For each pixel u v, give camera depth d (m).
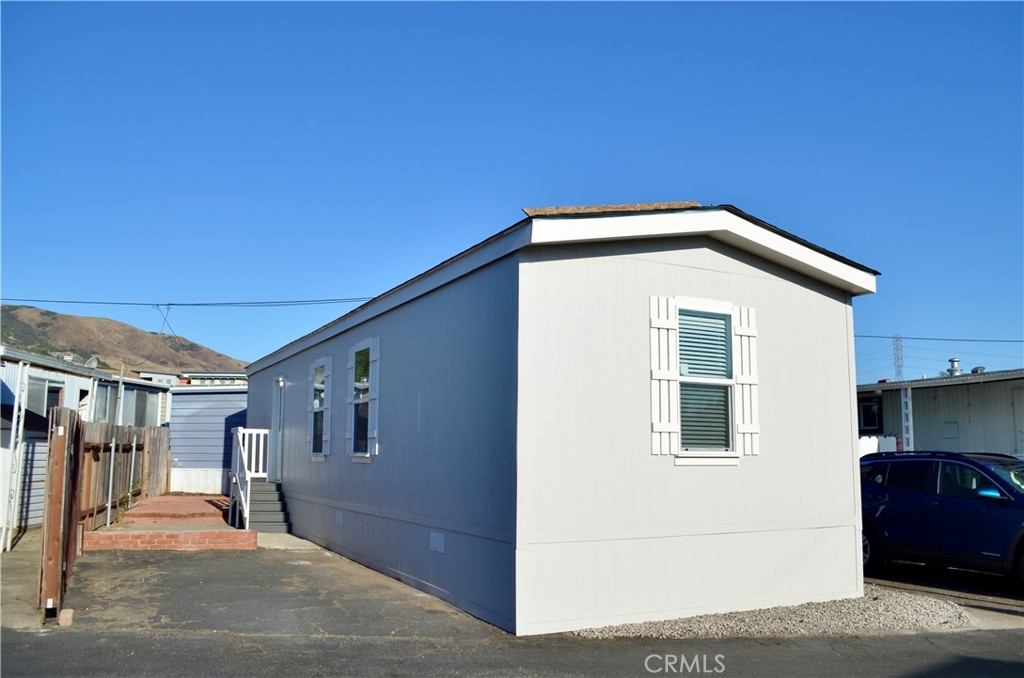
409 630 7.59
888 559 11.69
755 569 8.84
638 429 8.24
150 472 20.31
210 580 9.95
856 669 6.71
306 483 14.54
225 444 23.20
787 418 9.36
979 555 10.47
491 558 7.98
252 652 6.78
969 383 19.70
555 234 7.80
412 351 10.25
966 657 7.13
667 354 8.52
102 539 12.19
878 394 22.66
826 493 9.54
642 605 8.05
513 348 7.86
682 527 8.39
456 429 8.91
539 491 7.65
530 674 6.34
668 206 8.44
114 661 6.45
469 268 8.79
